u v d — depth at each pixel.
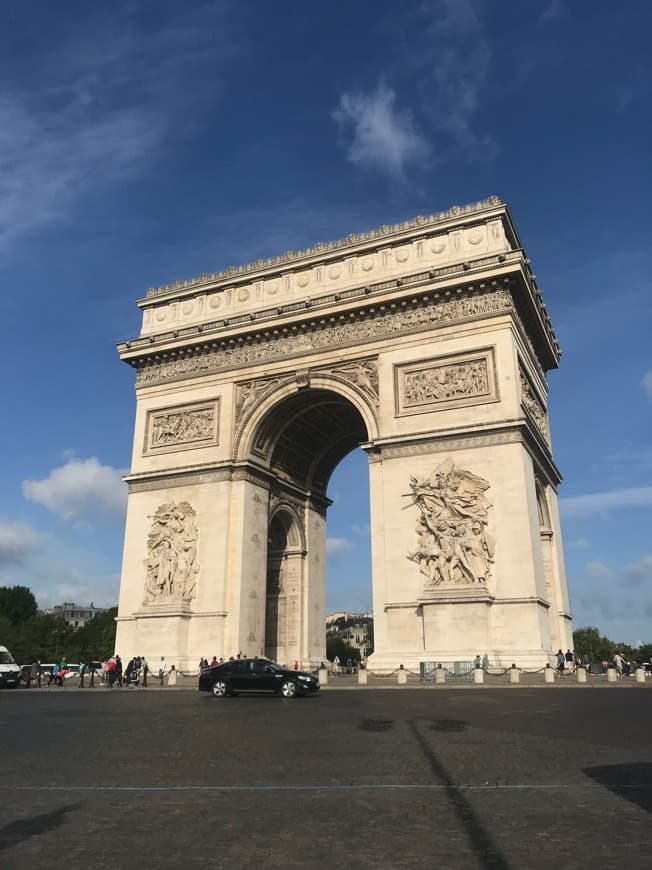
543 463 74.38
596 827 12.77
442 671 55.16
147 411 81.56
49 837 12.64
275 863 11.11
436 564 61.28
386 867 10.82
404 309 70.25
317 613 85.00
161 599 72.12
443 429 64.56
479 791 16.02
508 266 64.75
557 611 72.31
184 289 83.94
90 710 40.22
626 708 34.28
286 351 75.50
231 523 72.88
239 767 19.70
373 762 20.16
